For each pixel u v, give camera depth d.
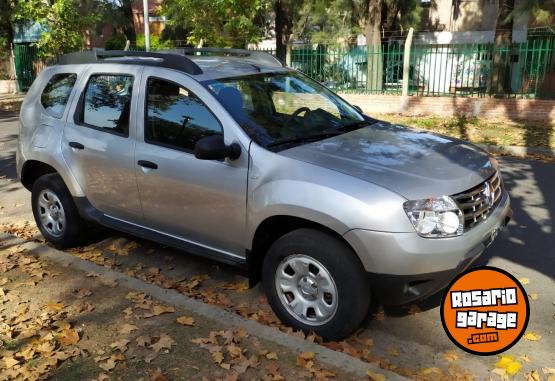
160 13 16.39
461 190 3.48
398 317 4.02
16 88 23.97
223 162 3.94
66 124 5.11
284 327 3.86
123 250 5.41
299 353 3.44
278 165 3.68
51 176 5.36
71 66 5.30
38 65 23.58
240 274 4.82
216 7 14.45
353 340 3.75
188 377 3.29
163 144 4.33
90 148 4.83
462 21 21.95
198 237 4.30
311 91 4.90
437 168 3.65
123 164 4.57
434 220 3.32
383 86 15.13
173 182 4.23
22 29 24.16
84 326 3.88
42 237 5.82
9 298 4.30
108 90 4.81
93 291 4.38
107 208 4.93
